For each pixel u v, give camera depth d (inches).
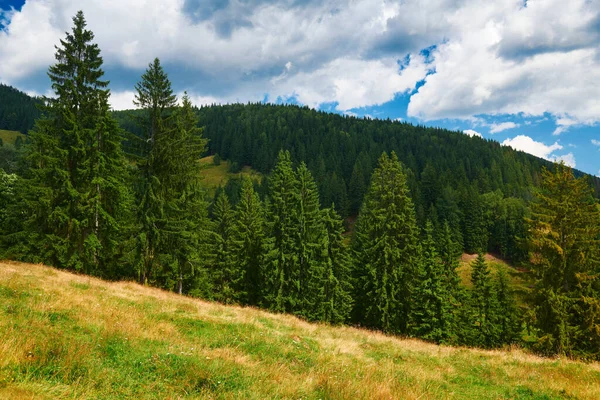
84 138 833.5
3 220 1090.7
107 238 916.6
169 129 893.8
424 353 538.9
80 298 457.1
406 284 1232.2
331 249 1386.6
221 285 1498.5
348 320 1437.0
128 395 205.0
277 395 240.1
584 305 800.3
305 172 1357.0
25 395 165.9
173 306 564.7
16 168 1432.1
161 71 910.4
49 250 812.6
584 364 513.3
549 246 826.2
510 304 1520.7
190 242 1018.1
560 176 858.8
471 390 369.4
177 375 250.1
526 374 444.1
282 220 1301.7
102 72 865.5
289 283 1232.8
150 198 880.3
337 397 253.0
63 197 814.5
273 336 462.6
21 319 311.7
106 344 292.4
